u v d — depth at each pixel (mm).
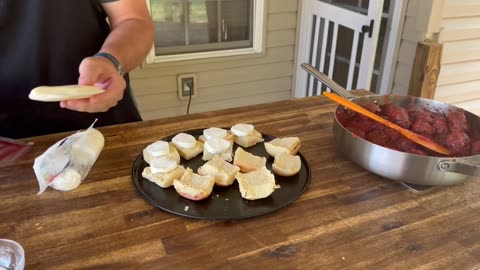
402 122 914
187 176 794
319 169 896
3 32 1029
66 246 660
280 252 658
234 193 787
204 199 764
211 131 939
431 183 793
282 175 842
